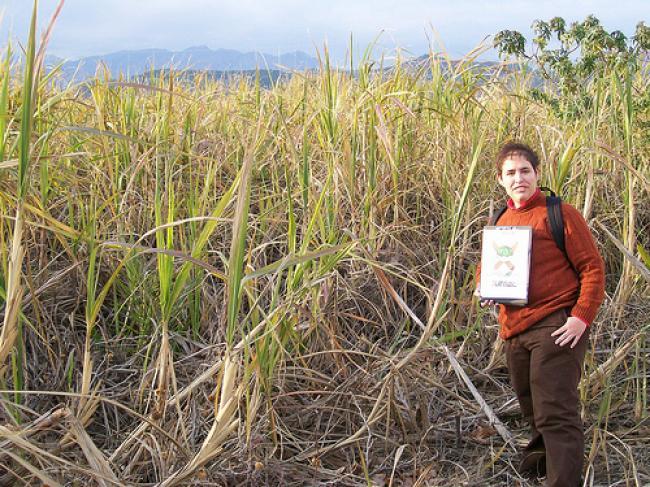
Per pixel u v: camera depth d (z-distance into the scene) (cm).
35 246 481
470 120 648
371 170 542
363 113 591
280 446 408
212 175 528
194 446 384
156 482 360
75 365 451
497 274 377
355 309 521
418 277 550
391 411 437
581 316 358
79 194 503
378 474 396
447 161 602
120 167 553
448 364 494
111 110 589
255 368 364
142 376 414
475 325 485
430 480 393
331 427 432
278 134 581
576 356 363
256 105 682
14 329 339
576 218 370
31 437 366
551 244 372
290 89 785
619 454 414
